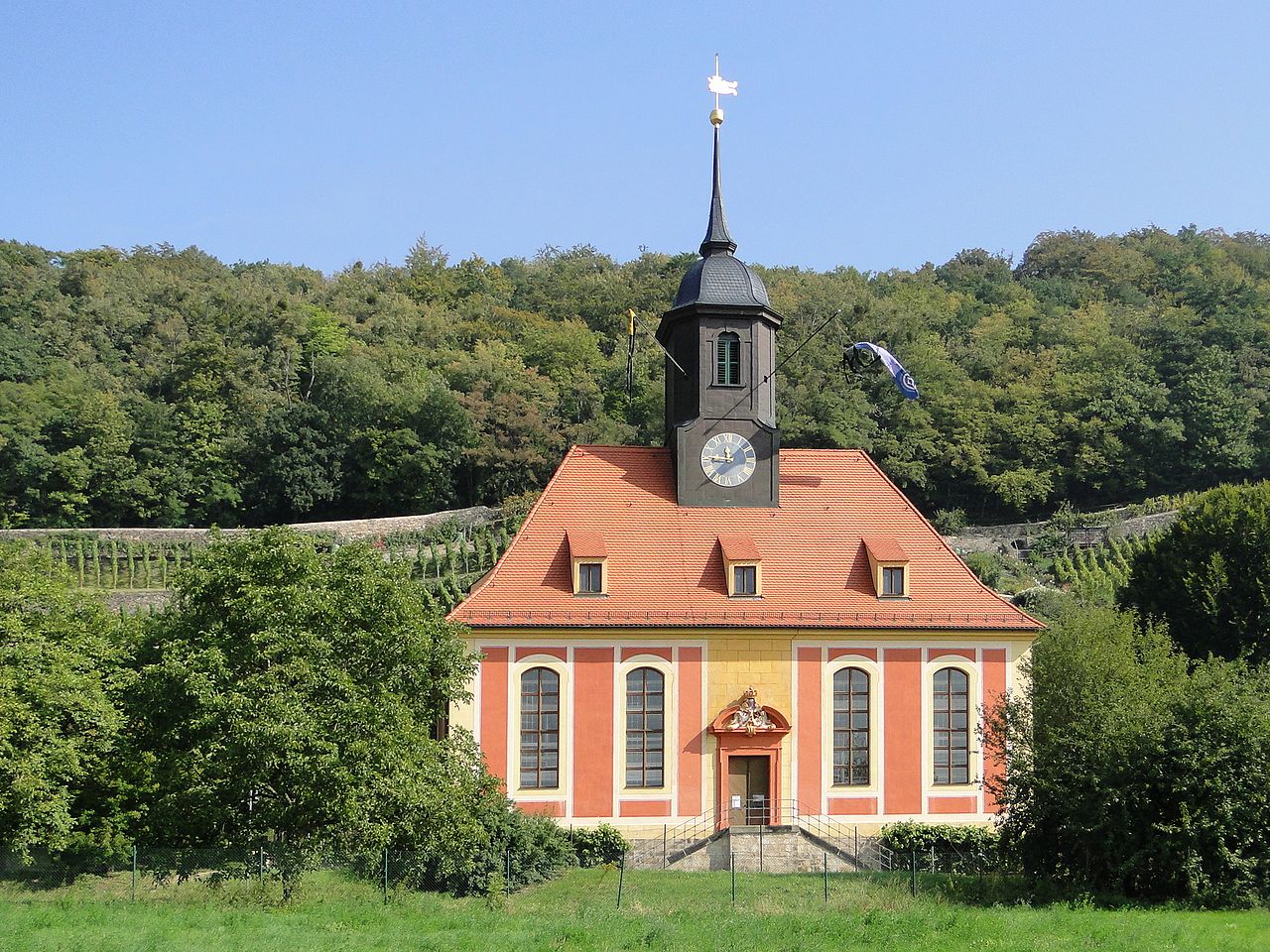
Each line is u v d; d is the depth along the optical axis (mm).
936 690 49031
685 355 53344
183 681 36312
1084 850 38406
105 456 118875
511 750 47375
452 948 30016
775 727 47906
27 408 121562
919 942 31359
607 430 121938
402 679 38188
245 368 137625
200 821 37250
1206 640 66750
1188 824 36438
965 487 124688
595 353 158750
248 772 35750
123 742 40531
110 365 142250
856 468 54125
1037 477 122312
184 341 148750
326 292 183625
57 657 39812
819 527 51844
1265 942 31156
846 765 48344
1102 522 107312
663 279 184000
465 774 38938
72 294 161500
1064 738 39281
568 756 47531
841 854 45562
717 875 43219
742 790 48094
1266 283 169625
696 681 48250
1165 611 68375
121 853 40219
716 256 54406
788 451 54375
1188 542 69000
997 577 94188
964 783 48594
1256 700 38125
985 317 159750
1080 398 129375
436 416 122125
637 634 48156
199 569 39125
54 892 37125
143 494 118562
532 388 134500
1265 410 126000
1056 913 34750
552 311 184875
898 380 51938
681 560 50156
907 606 49531
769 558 50562
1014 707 42594
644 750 47844
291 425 122875
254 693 35562
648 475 52906
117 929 31375
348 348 151000
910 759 48500
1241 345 139625
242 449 123125
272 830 39781
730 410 52688
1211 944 30938
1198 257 194625
